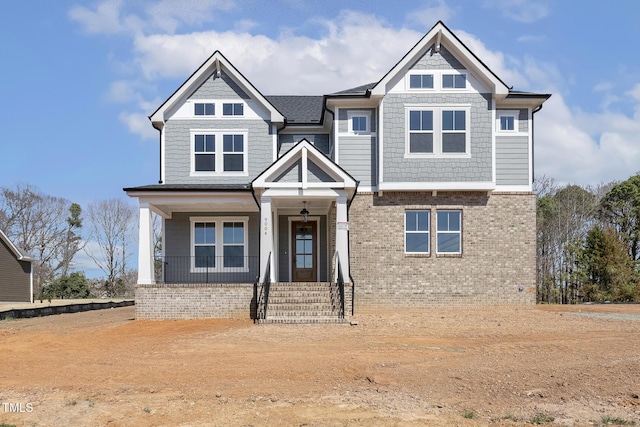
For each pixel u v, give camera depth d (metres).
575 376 11.17
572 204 59.12
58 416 9.44
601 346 14.23
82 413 9.59
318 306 20.36
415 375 11.86
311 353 14.23
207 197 22.53
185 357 14.05
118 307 37.09
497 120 23.81
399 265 23.14
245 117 25.47
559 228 57.22
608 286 47.31
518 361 12.79
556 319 20.05
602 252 48.44
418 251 23.31
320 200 23.27
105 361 13.80
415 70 23.12
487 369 12.10
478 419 9.07
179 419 9.20
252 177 25.23
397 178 22.84
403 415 9.27
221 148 25.34
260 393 10.59
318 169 21.53
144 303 21.31
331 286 21.50
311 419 9.10
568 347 14.27
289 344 15.55
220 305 21.27
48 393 10.84
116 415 9.45
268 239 21.42
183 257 25.92
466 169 22.86
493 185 22.75
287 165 21.59
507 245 23.27
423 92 23.06
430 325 18.81
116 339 17.14
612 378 10.90
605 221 59.03
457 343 15.49
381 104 23.00
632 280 47.81
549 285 53.66
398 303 23.02
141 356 14.34
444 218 23.42
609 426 8.55
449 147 22.94
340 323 19.12
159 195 22.20
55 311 30.64
